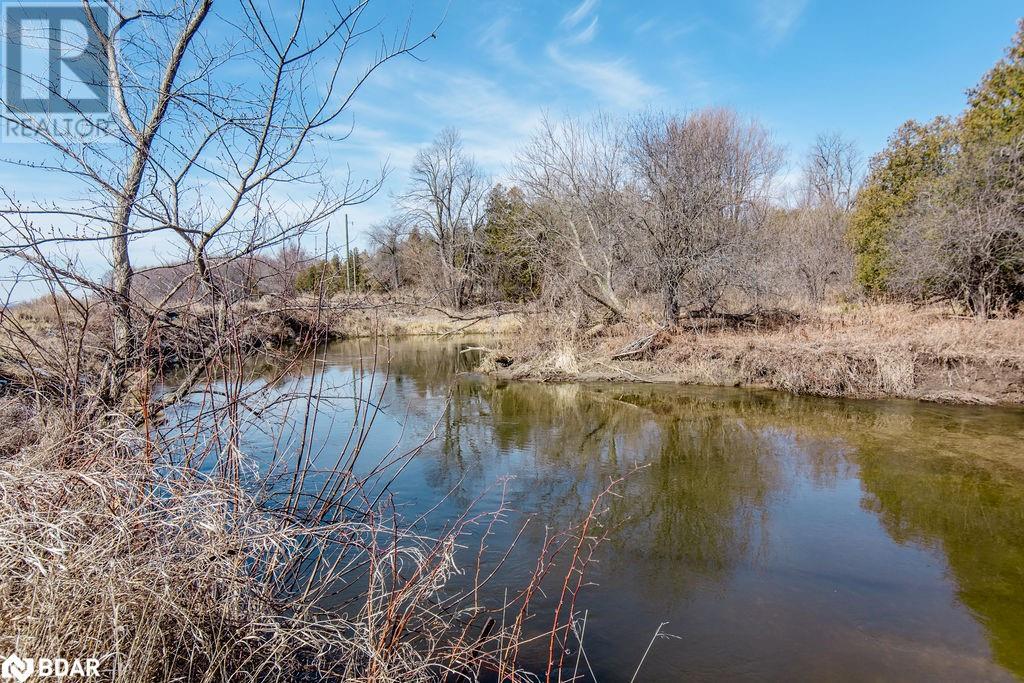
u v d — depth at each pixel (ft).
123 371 13.82
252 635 9.02
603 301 63.16
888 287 64.28
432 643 12.24
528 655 14.20
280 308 14.29
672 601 16.99
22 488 9.11
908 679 13.82
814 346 46.11
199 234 14.15
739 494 25.00
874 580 18.24
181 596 8.96
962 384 40.34
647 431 35.01
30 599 8.17
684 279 62.59
